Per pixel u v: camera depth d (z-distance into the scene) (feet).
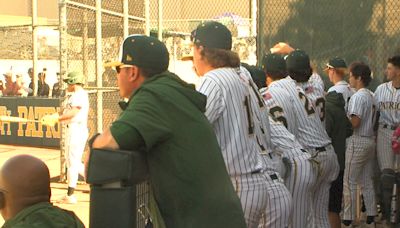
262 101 23.79
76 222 14.52
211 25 22.17
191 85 16.57
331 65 41.75
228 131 21.48
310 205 28.45
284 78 30.35
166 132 15.37
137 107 15.35
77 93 50.70
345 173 41.11
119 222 14.69
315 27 44.34
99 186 14.83
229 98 21.45
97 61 58.49
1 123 90.22
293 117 29.73
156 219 15.80
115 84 61.77
